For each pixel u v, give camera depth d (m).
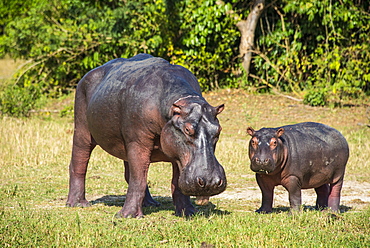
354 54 68.44
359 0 70.06
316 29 71.00
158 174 37.03
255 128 55.41
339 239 19.44
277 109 63.59
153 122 22.61
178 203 24.59
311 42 72.50
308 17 69.19
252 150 23.67
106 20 68.00
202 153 19.84
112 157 42.44
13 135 47.19
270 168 23.06
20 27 70.25
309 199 30.27
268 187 25.20
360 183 34.50
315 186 25.83
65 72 70.94
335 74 70.56
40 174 35.59
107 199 29.45
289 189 24.61
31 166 38.12
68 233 20.09
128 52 68.00
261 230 20.47
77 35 68.31
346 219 22.56
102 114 24.75
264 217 23.28
